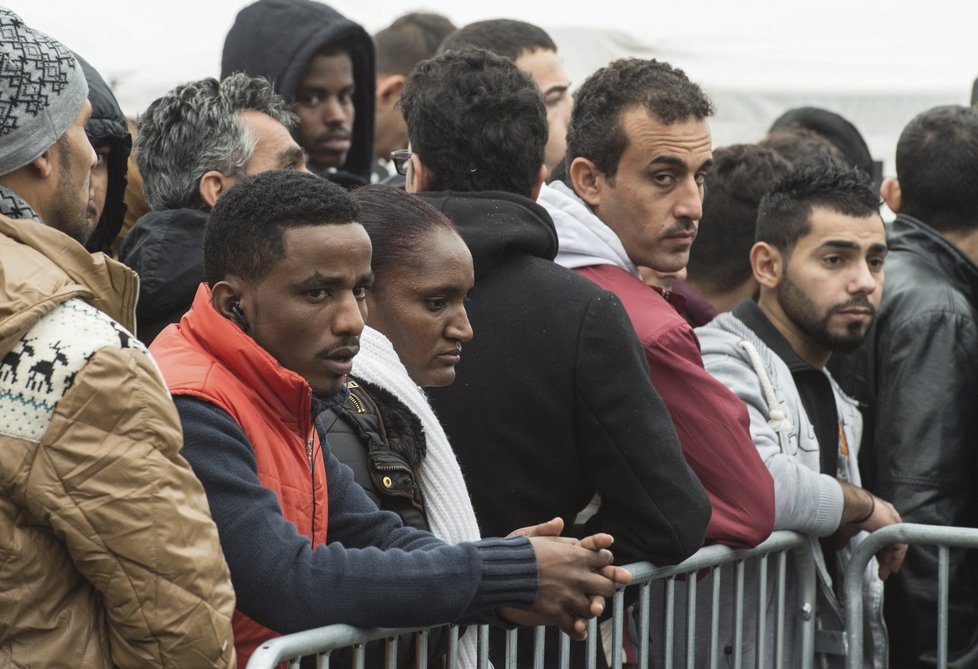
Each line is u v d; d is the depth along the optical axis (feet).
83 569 18.79
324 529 22.70
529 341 27.81
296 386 21.77
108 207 33.63
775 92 79.41
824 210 38.27
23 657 18.78
